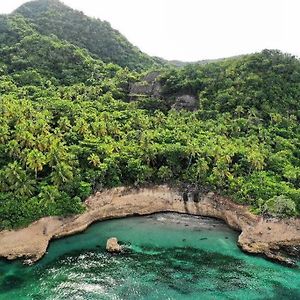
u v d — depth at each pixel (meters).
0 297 63.19
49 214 81.69
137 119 122.12
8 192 81.62
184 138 111.31
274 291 68.06
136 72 185.38
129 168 97.38
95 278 69.75
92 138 105.06
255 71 142.62
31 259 74.06
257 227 85.44
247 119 125.25
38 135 94.38
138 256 77.69
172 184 98.00
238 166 99.62
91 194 90.75
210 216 93.94
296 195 89.81
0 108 103.00
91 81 161.38
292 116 127.75
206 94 142.88
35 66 161.38
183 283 69.31
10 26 184.88
